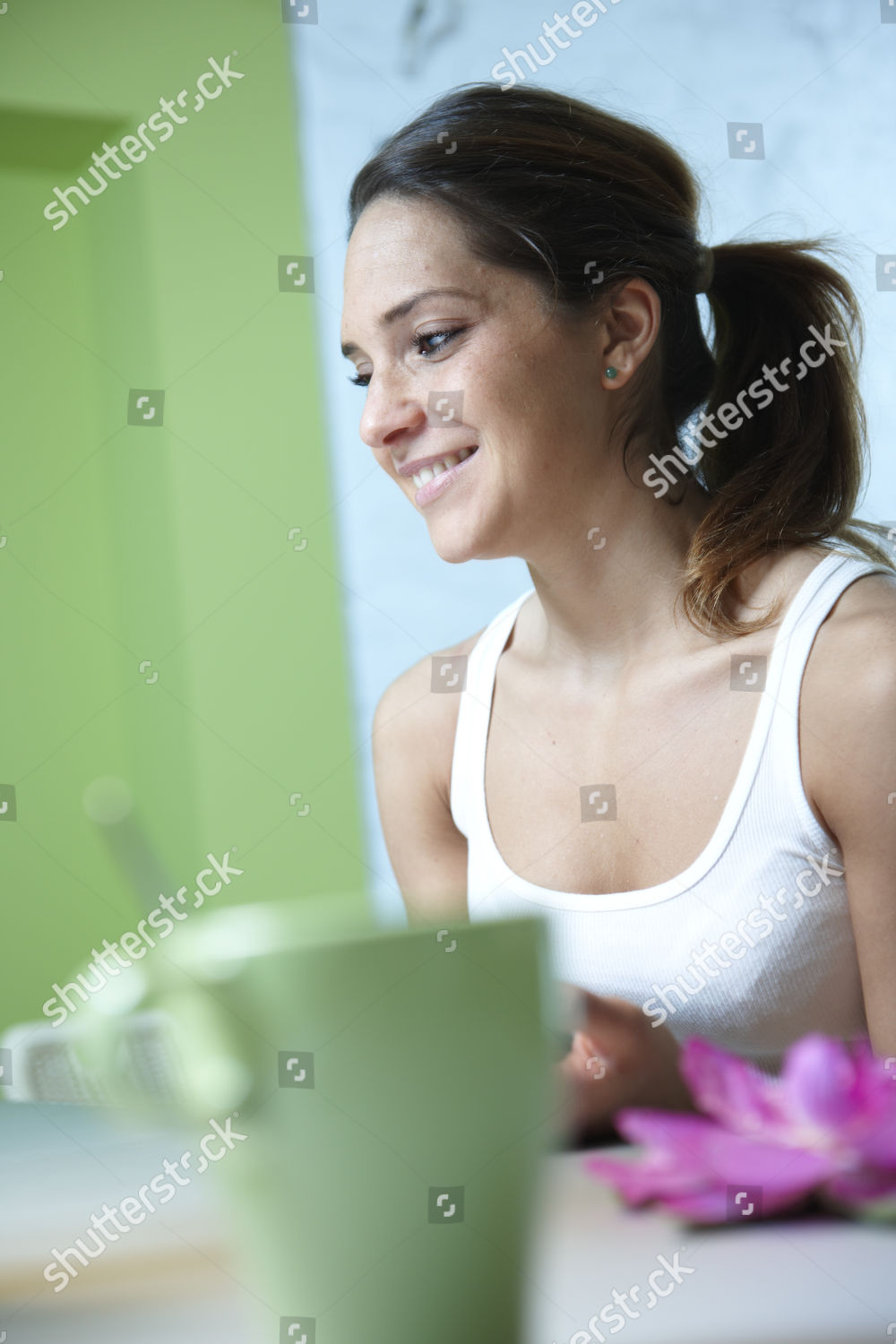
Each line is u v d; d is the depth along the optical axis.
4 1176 0.38
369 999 0.25
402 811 0.95
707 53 1.60
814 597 0.74
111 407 1.76
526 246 0.76
